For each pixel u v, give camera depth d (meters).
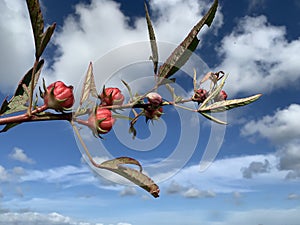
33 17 0.21
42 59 0.27
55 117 0.24
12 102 0.25
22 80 0.26
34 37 0.22
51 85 0.24
